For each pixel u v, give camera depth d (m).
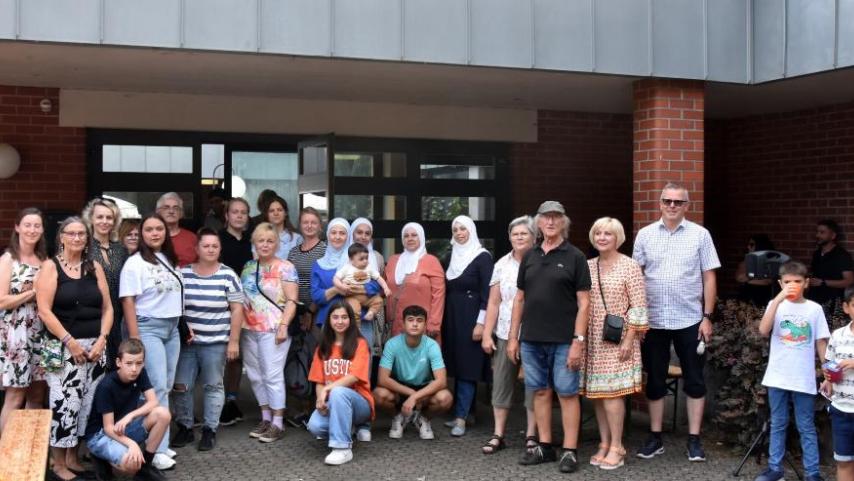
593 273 7.08
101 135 10.59
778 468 6.65
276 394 7.75
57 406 6.40
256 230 7.77
